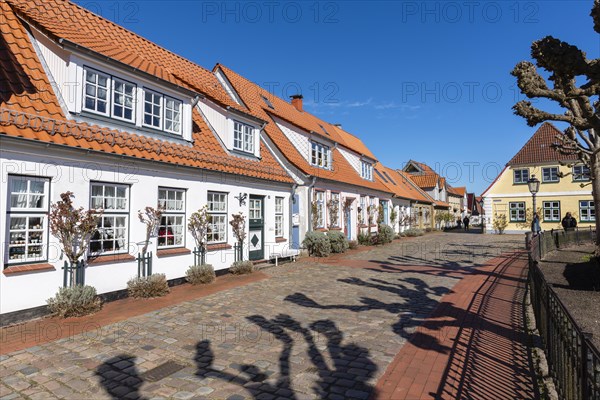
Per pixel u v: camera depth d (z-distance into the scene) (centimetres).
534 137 3238
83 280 759
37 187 693
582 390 301
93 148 771
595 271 1086
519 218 3164
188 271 1005
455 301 819
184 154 1030
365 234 2202
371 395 408
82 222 729
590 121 448
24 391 417
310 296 873
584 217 2902
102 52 859
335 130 2655
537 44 410
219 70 1680
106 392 417
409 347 546
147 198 905
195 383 438
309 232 1628
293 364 490
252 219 1336
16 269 644
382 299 843
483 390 418
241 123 1353
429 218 4041
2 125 638
